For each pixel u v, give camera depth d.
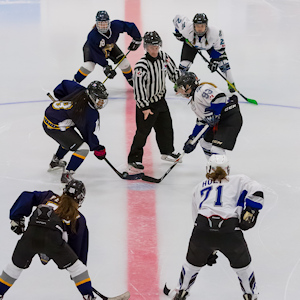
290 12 33.47
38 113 21.17
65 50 27.77
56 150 18.58
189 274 11.47
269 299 11.93
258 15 32.94
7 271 11.36
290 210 15.11
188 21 21.25
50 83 24.02
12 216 11.40
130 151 17.20
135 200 15.66
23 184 16.52
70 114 15.64
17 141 19.09
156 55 16.53
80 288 11.32
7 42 28.84
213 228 11.05
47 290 12.29
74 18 32.72
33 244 11.08
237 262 11.20
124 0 36.25
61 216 11.13
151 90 16.64
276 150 18.44
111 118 20.70
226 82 24.05
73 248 11.43
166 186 16.41
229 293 12.17
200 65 25.94
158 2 35.53
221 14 33.06
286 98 22.47
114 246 13.69
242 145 18.77
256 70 25.27
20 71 25.27
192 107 16.02
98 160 17.95
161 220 14.72
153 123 16.91
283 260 13.13
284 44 28.42
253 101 21.88
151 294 12.10
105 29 21.09
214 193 11.37
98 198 15.74
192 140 16.22
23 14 33.53
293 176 16.86
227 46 28.19
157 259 13.21
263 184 16.42
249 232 14.14
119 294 12.09
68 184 11.24
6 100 22.31
